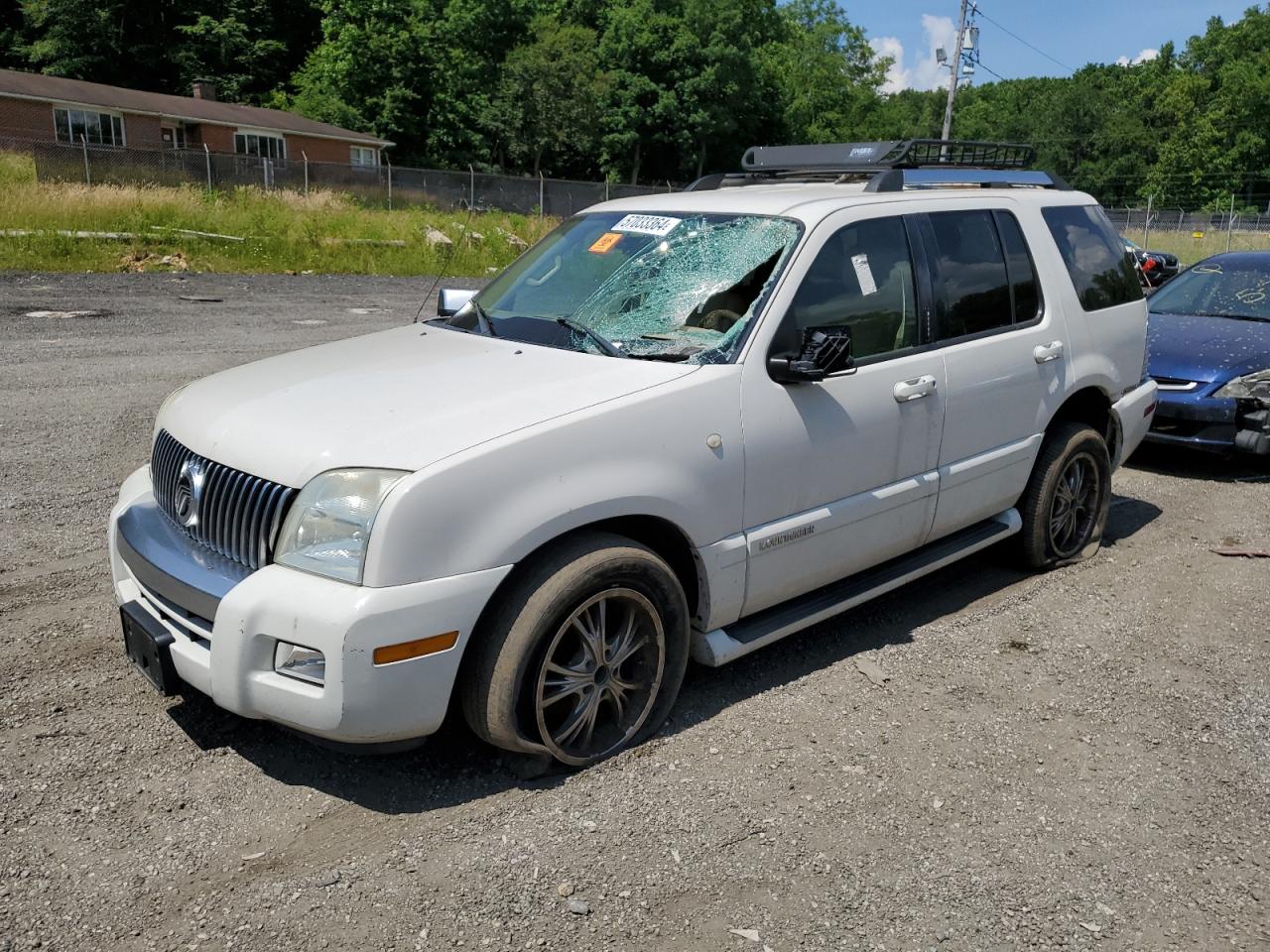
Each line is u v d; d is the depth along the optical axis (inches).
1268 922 107.5
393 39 2092.8
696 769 132.6
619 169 2618.1
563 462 122.4
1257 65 3093.0
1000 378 182.7
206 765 129.3
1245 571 214.7
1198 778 135.1
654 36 2561.5
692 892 108.7
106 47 2047.2
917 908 107.7
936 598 196.4
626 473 127.5
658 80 2620.6
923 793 129.1
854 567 164.7
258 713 116.6
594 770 131.3
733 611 146.0
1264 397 277.0
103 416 311.6
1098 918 107.2
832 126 3125.0
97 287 642.8
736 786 128.8
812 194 167.8
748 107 2731.3
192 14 2181.3
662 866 112.8
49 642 160.4
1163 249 1417.3
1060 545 213.5
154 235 820.6
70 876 107.7
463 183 1245.7
